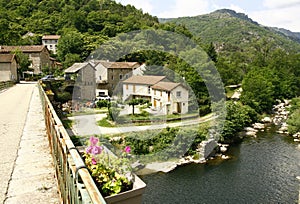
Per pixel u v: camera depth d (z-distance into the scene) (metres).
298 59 60.50
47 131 7.39
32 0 94.62
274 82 44.00
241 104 31.98
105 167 3.03
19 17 85.69
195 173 15.04
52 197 3.97
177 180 13.69
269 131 28.16
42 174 4.84
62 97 22.94
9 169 5.11
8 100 17.91
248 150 21.61
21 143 6.99
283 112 37.34
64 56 42.97
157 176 12.60
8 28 68.31
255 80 36.56
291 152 21.48
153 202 12.12
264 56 75.62
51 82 23.56
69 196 2.80
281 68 54.28
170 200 12.44
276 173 17.30
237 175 16.56
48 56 54.72
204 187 14.47
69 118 14.92
